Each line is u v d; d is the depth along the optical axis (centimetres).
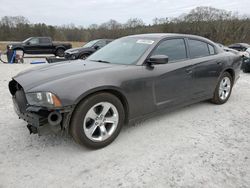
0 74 841
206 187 217
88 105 265
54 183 224
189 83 380
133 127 352
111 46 405
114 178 231
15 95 296
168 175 235
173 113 414
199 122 374
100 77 275
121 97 300
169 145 297
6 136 317
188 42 396
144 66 321
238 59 493
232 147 292
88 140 273
